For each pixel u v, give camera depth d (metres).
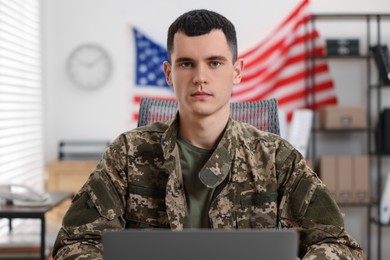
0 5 3.06
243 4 4.02
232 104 1.50
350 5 4.04
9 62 3.24
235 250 0.76
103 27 4.00
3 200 2.32
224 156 1.15
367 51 4.02
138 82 4.02
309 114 3.65
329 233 1.11
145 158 1.22
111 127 4.03
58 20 3.99
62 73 4.01
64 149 3.96
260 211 1.18
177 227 1.14
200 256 0.76
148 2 4.00
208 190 1.16
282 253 0.76
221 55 1.05
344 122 3.70
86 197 1.18
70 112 4.02
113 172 1.21
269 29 4.02
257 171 1.19
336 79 4.04
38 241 2.29
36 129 3.76
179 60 1.05
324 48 4.00
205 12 1.08
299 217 1.16
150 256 0.76
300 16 4.01
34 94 3.70
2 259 2.19
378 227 3.87
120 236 0.76
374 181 4.04
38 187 3.77
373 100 4.04
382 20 4.04
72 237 1.13
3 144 3.10
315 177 1.19
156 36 4.01
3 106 3.12
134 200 1.20
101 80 4.00
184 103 1.08
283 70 4.02
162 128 1.26
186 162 1.16
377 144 3.87
